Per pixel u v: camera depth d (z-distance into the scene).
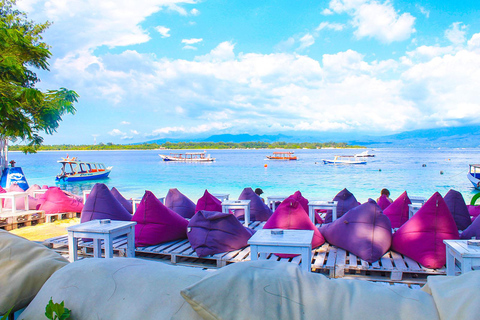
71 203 9.45
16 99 5.32
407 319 1.22
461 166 43.09
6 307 1.63
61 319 1.38
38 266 1.80
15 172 15.27
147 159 79.81
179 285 1.44
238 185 21.72
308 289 1.35
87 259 1.76
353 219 4.91
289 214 5.14
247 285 1.32
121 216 6.32
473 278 1.32
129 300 1.42
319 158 75.75
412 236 4.50
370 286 1.41
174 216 5.59
